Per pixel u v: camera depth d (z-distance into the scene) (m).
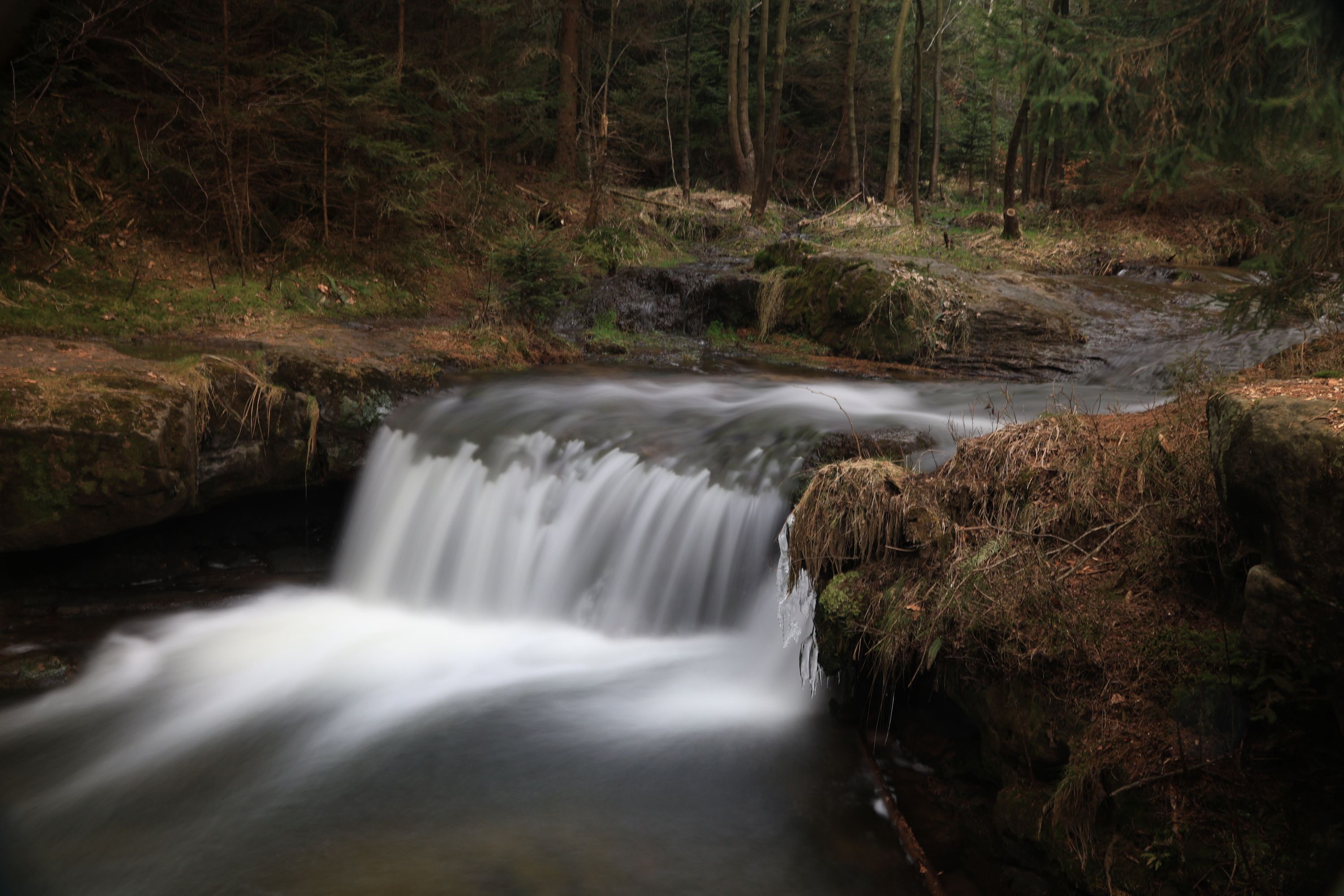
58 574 6.35
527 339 9.85
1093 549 3.85
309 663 5.73
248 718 5.01
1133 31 5.39
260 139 10.17
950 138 29.86
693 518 6.09
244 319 8.84
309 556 7.40
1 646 5.70
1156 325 10.09
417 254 11.38
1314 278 5.23
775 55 19.75
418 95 12.91
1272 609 2.67
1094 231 17.38
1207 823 2.91
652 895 3.53
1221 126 4.85
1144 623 3.43
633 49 24.50
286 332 8.66
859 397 8.34
